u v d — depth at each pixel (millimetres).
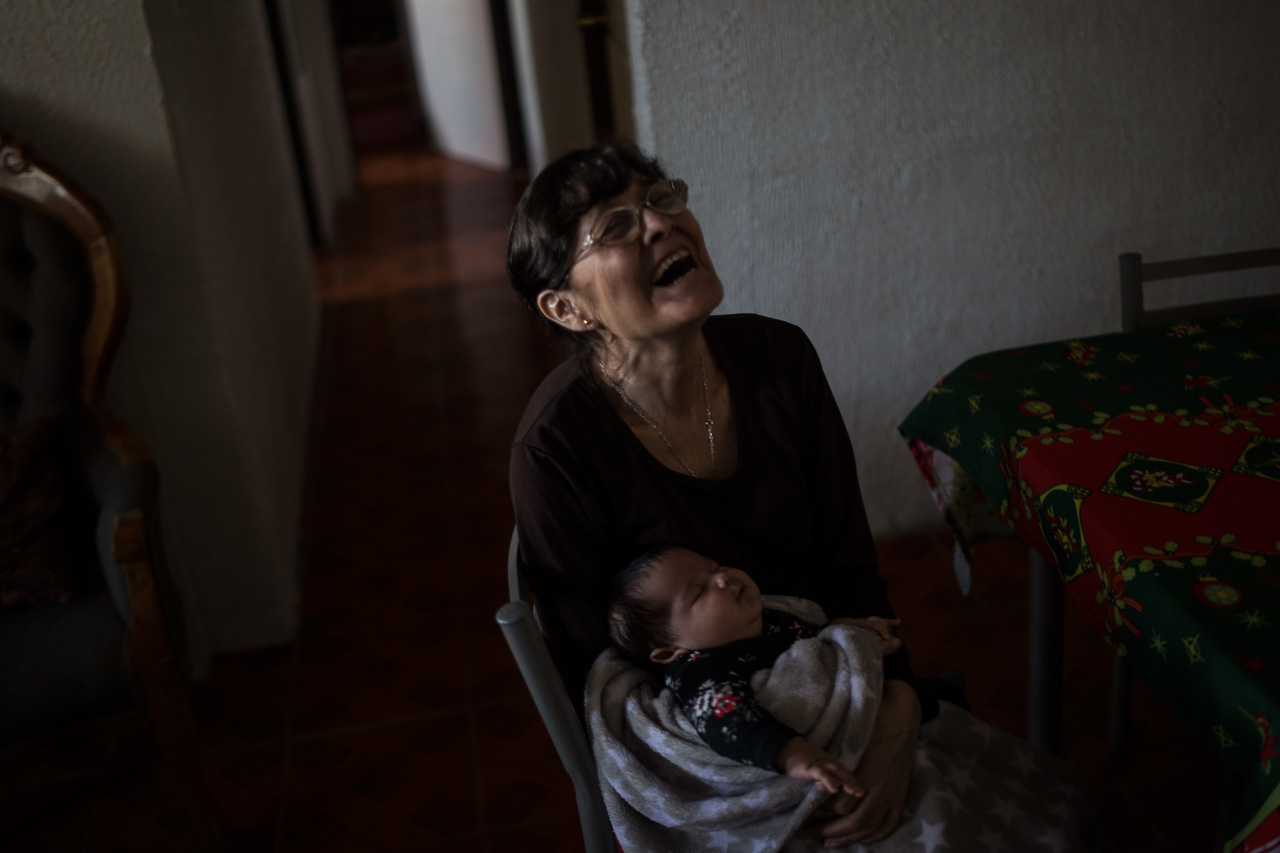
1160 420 1592
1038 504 1503
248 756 2342
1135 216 2613
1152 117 2512
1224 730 1118
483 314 4902
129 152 2258
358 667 2615
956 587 2678
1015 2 2373
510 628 1128
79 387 2164
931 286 2639
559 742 1207
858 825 1162
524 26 5801
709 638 1246
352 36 10844
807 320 2645
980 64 2426
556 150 5871
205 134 2725
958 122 2477
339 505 3395
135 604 1847
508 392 4082
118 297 2141
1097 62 2447
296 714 2467
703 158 2438
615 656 1302
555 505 1271
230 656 2703
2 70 2162
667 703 1230
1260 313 1917
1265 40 2451
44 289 2119
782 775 1144
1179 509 1372
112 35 2162
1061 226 2605
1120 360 1796
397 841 2074
